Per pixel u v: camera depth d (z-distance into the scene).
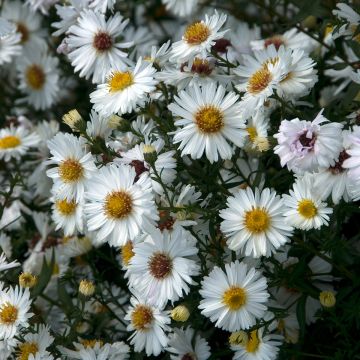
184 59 0.63
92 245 0.68
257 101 0.60
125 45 0.67
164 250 0.59
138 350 0.63
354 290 0.62
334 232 0.61
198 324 0.62
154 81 0.61
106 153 0.62
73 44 0.67
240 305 0.59
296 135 0.56
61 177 0.62
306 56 0.62
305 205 0.58
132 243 0.62
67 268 0.68
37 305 0.68
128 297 0.68
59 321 0.66
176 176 0.61
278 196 0.59
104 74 0.65
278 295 0.63
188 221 0.59
